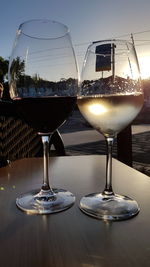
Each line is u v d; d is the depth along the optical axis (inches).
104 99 16.3
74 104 17.9
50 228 14.3
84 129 308.0
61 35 17.4
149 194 19.6
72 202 17.5
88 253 11.9
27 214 16.1
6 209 16.9
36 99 16.9
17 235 13.6
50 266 11.0
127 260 11.4
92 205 16.8
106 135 18.5
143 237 13.3
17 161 31.0
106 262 11.2
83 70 18.6
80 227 14.3
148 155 145.9
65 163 29.5
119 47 18.0
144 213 16.1
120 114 16.4
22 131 43.1
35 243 12.8
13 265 11.1
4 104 38.4
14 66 17.3
